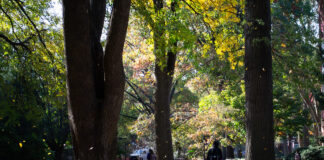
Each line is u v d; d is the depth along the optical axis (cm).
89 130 625
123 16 651
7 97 855
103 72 664
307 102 2522
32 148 1075
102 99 648
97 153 632
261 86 1086
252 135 1078
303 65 1312
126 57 2339
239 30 1312
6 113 759
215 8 1344
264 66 1095
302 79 1434
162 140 1377
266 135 1069
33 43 1215
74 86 606
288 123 2217
